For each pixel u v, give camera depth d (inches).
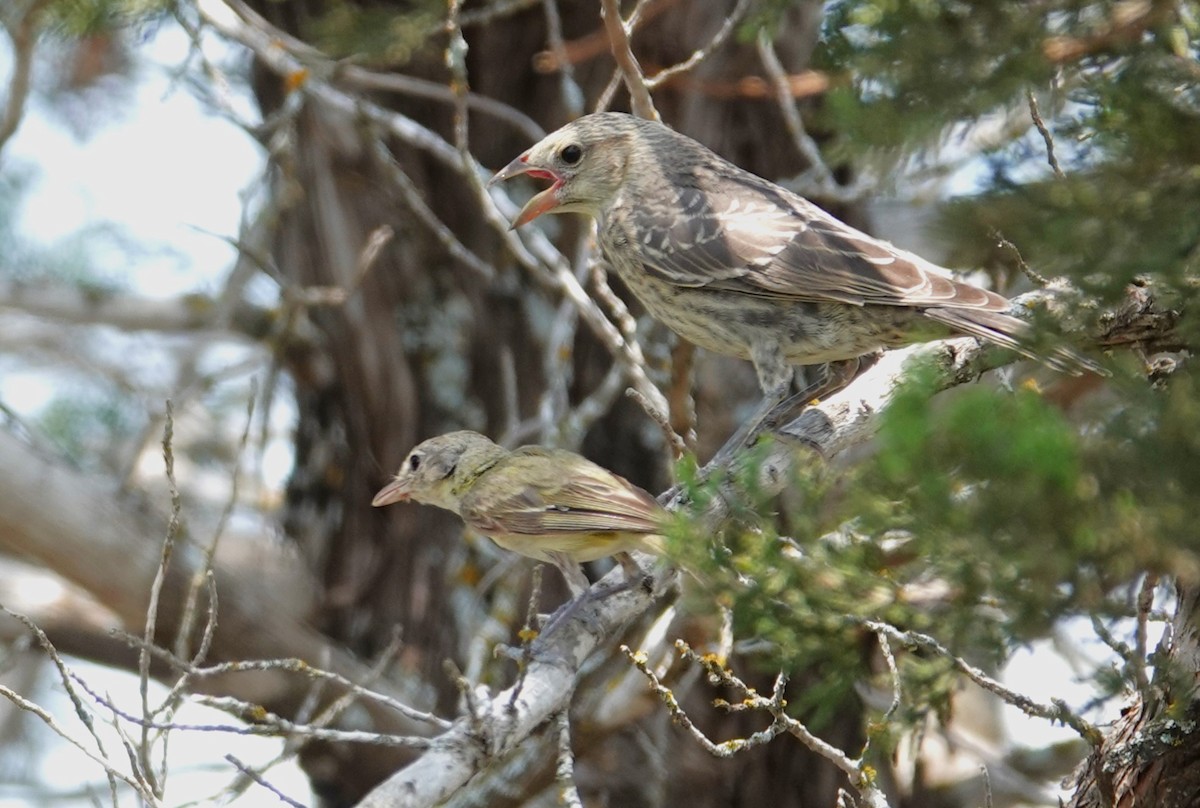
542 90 547.5
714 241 398.0
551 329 541.3
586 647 323.6
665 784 501.7
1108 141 254.7
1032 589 203.3
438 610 543.2
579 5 543.8
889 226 568.1
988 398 199.3
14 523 519.5
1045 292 346.6
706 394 519.5
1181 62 264.8
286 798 278.7
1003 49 254.2
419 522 550.9
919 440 198.7
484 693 299.0
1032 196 252.4
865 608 230.1
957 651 230.7
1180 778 280.2
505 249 544.7
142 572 525.0
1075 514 195.5
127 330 652.1
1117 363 263.9
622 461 529.0
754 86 502.0
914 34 253.9
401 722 527.5
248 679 531.5
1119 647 260.7
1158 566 198.4
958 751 562.3
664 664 401.4
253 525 722.2
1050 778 578.2
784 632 235.0
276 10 562.3
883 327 377.7
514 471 347.6
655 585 340.8
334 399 563.5
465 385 548.7
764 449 247.6
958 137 317.4
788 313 390.0
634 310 534.3
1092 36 270.2
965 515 200.1
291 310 515.2
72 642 583.8
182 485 716.7
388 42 474.0
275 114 541.6
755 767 508.4
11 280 683.4
